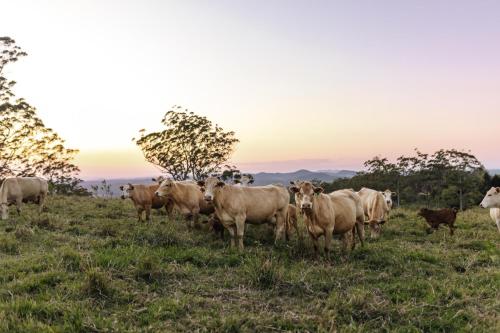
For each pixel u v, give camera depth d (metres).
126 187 14.04
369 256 9.45
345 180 55.91
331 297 6.93
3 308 6.11
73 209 16.88
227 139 45.00
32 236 10.64
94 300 6.61
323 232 9.62
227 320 6.02
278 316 6.32
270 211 11.34
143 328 5.79
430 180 51.16
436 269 8.81
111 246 9.59
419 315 6.42
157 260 8.50
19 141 34.78
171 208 15.11
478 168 50.97
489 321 6.15
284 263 8.83
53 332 5.50
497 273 8.22
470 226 14.96
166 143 43.25
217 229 11.91
